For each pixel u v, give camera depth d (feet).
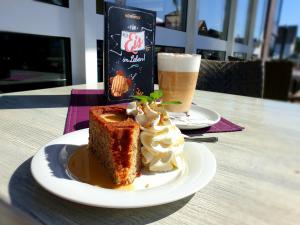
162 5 3.36
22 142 0.92
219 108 1.63
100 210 0.56
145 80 1.56
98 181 0.68
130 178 0.69
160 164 0.74
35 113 1.31
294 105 1.82
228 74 2.36
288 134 1.17
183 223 0.53
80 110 1.36
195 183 0.62
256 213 0.57
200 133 1.12
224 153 0.93
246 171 0.79
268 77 6.16
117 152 0.68
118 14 1.38
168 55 1.24
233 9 5.32
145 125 0.79
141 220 0.54
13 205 0.56
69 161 0.76
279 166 0.83
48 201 0.58
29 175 0.68
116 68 1.44
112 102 1.46
